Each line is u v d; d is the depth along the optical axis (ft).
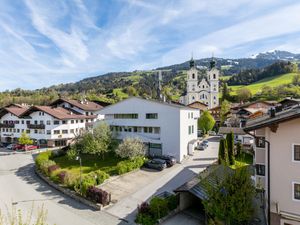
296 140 57.72
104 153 155.43
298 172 57.57
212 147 187.42
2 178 118.52
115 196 91.97
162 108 146.72
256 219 63.93
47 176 115.03
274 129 59.47
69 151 149.48
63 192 97.86
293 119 56.75
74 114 226.99
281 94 385.91
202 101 387.55
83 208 82.94
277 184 59.77
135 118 156.46
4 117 233.96
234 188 52.29
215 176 59.26
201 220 72.74
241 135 173.58
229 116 280.51
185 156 151.94
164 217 73.10
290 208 58.34
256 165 72.64
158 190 97.86
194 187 73.82
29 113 214.48
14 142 226.17
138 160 127.65
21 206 83.92
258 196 70.13
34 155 175.94
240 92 423.64
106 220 74.13
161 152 146.92
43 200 89.92
